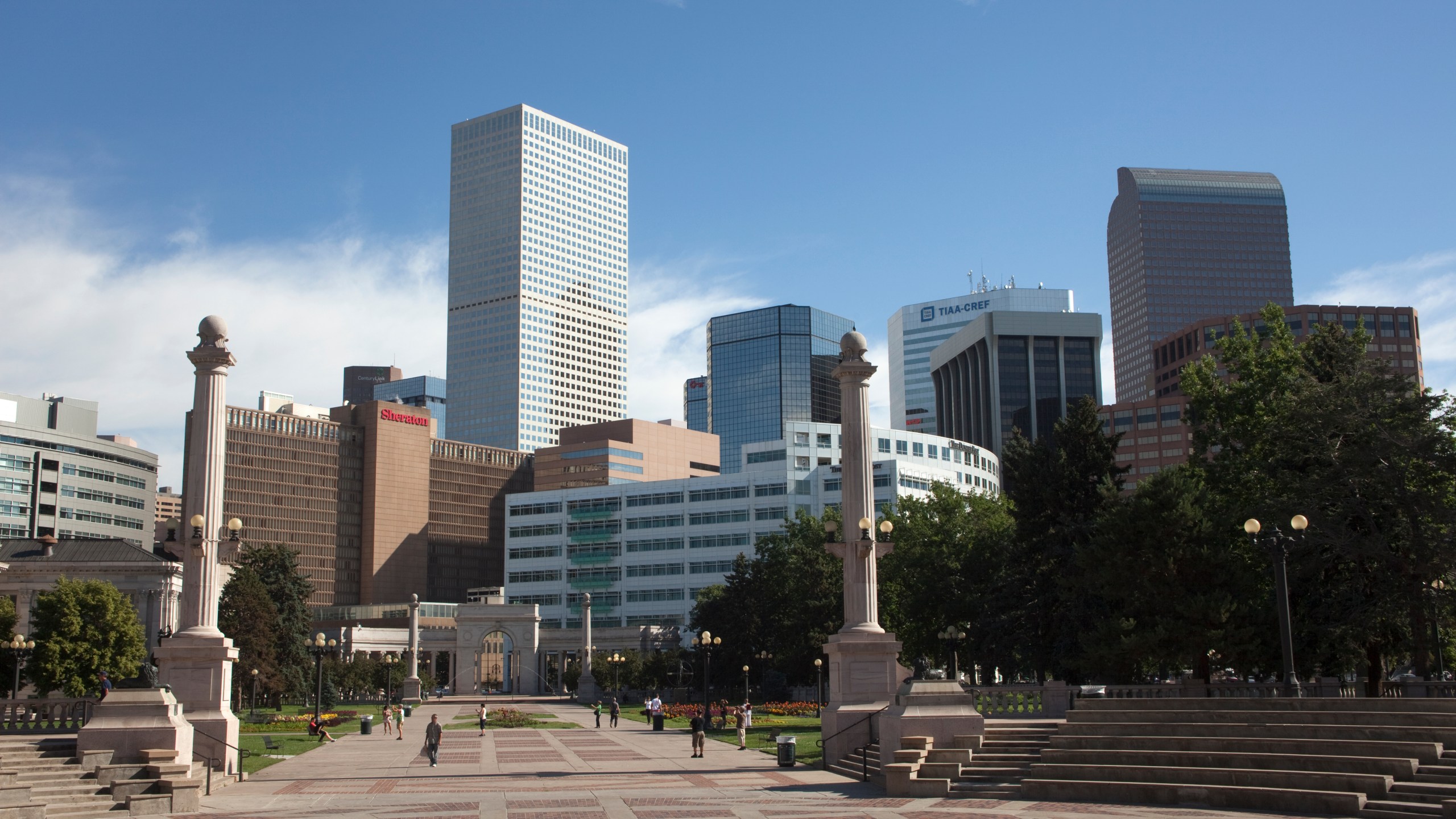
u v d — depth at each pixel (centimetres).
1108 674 5834
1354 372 5662
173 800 3388
